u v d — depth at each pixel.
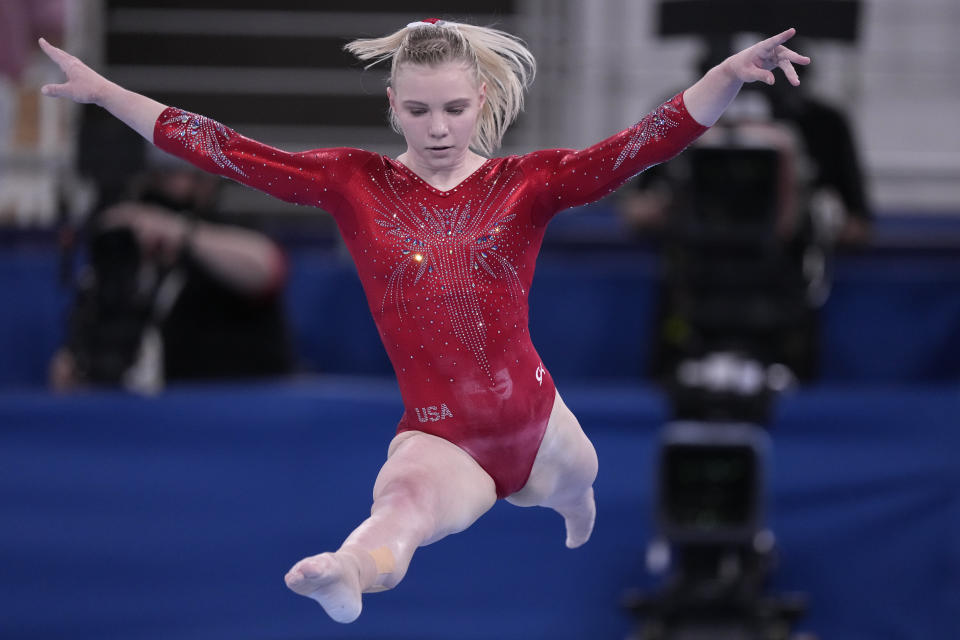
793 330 18.11
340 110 29.56
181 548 17.25
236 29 28.97
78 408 17.27
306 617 17.28
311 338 22.53
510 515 17.42
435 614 17.45
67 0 24.89
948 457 17.02
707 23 16.47
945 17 28.08
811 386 19.33
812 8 16.22
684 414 16.22
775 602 16.06
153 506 17.27
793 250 18.78
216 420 17.23
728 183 16.38
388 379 22.56
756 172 16.22
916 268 23.02
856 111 27.75
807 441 17.19
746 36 16.70
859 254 22.64
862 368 22.06
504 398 9.67
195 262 18.98
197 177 20.16
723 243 16.45
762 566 16.47
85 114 19.80
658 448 15.91
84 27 26.33
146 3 29.05
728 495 15.66
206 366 19.61
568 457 10.10
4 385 22.45
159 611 17.23
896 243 23.17
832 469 17.14
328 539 17.20
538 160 9.74
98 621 17.27
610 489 17.20
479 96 9.62
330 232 24.62
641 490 17.16
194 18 29.06
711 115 9.23
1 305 22.48
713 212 16.47
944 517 17.03
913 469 17.05
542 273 22.42
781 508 17.20
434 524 8.88
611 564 17.27
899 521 17.11
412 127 9.35
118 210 18.92
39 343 22.53
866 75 28.52
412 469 9.22
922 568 17.08
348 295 22.53
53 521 17.27
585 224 25.88
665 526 15.45
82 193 23.08
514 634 17.36
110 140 18.56
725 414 16.03
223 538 17.23
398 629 17.42
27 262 22.56
